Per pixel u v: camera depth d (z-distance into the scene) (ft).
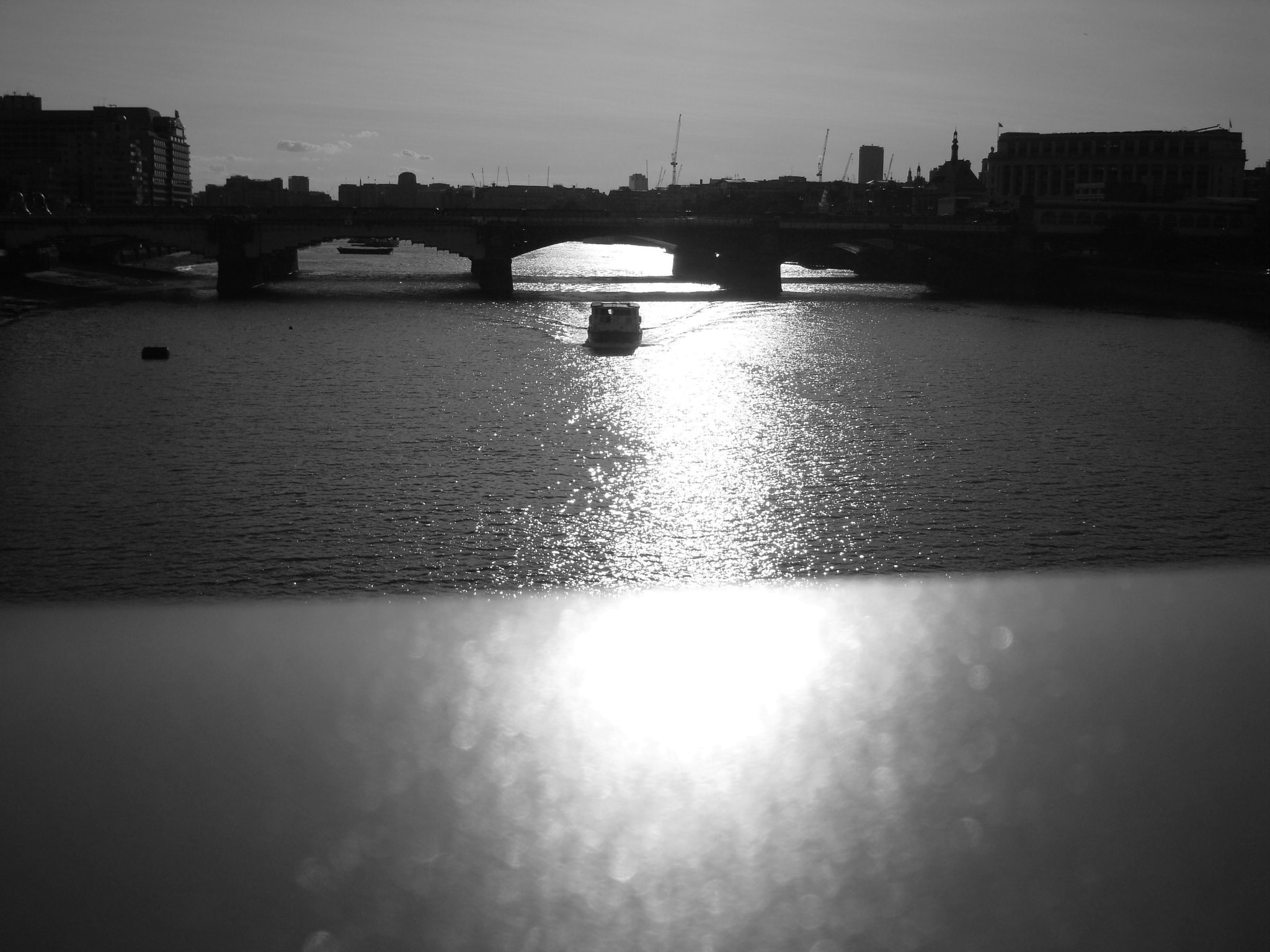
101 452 247.09
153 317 505.25
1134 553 190.49
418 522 200.54
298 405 299.38
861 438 266.16
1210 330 493.77
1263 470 242.99
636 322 415.03
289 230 644.69
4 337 428.56
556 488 221.66
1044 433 274.98
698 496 216.95
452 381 338.54
